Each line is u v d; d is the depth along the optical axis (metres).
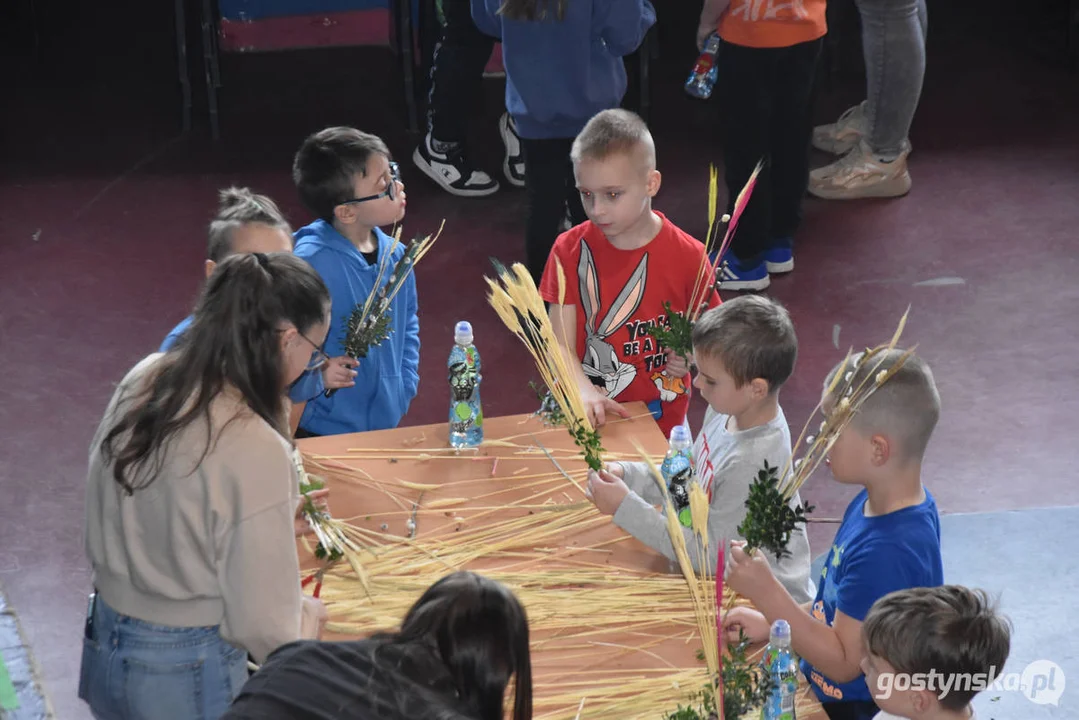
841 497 5.92
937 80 10.15
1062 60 10.37
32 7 10.84
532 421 4.38
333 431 4.88
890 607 2.92
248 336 2.89
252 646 2.94
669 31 11.05
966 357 6.93
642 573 3.58
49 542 5.64
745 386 3.51
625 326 4.84
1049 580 5.28
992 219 8.32
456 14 8.09
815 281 7.74
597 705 3.08
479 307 7.55
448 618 2.41
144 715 3.18
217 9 9.95
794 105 7.19
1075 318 7.25
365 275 4.75
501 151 9.40
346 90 10.23
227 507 2.88
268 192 8.80
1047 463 6.07
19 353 7.04
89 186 8.88
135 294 7.64
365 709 2.32
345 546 3.63
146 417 2.92
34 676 4.88
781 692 2.95
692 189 8.78
